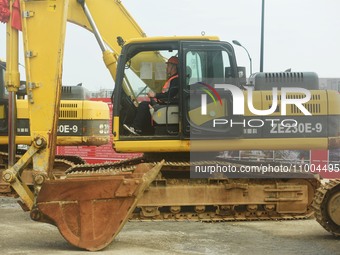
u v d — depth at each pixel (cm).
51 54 964
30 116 962
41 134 958
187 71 1095
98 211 892
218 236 1012
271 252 891
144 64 1121
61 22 965
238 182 1157
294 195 1167
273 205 1165
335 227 1004
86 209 892
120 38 1238
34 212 913
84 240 890
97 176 907
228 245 940
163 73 1121
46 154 956
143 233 1034
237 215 1162
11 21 984
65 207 896
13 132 983
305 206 1171
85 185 893
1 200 1505
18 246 923
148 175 905
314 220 1176
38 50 965
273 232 1055
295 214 1174
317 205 998
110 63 1249
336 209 999
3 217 1234
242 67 1109
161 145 1088
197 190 1144
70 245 927
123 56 1105
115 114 1096
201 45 1098
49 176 950
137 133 1105
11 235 1023
